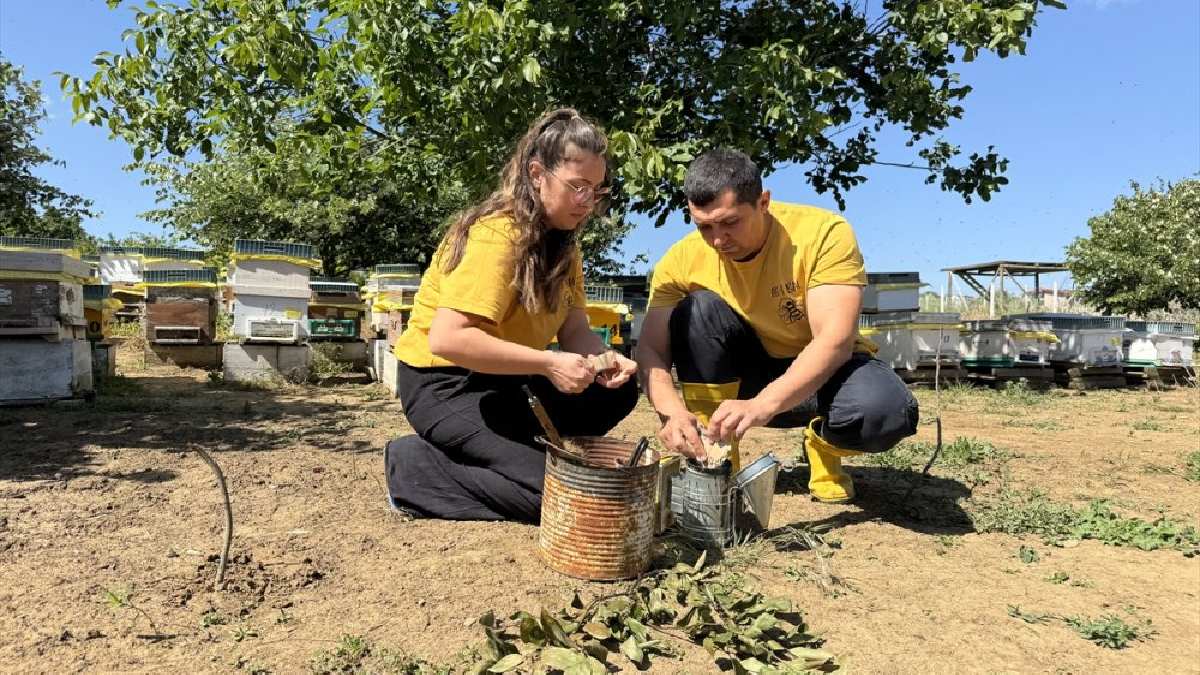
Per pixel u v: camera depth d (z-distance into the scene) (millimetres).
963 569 2773
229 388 7836
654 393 3074
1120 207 20016
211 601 2215
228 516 2361
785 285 3104
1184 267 18094
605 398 3193
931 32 7980
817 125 7652
